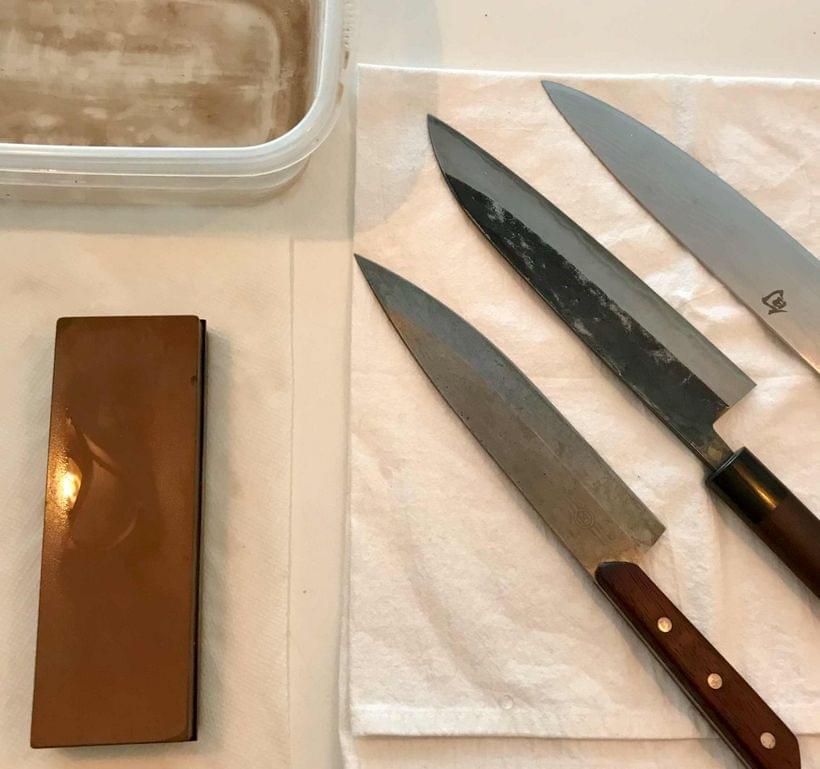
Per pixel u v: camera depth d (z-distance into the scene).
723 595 0.51
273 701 0.49
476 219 0.57
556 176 0.60
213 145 0.58
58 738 0.44
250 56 0.61
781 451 0.55
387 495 0.52
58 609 0.46
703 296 0.57
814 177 0.61
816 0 0.66
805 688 0.50
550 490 0.51
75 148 0.50
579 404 0.55
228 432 0.53
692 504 0.53
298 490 0.53
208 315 0.56
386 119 0.59
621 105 0.61
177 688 0.46
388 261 0.57
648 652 0.50
